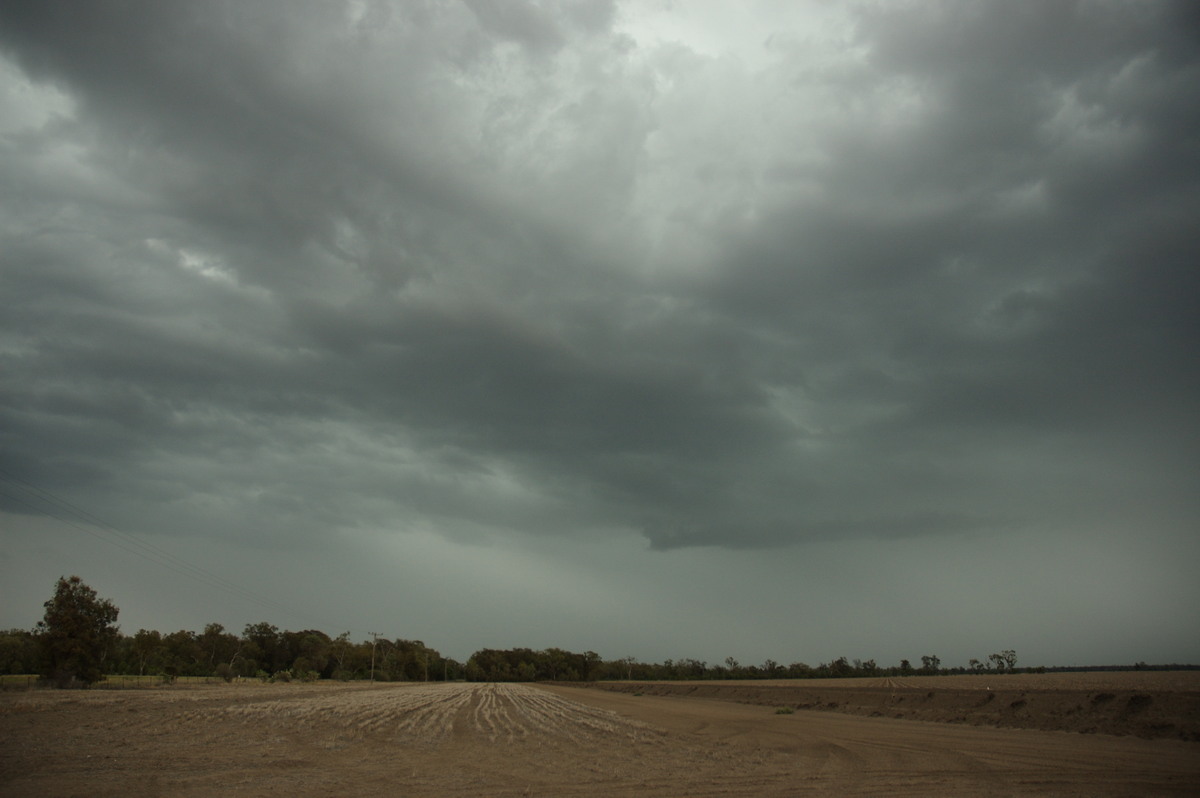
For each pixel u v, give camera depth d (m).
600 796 21.67
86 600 84.62
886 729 47.97
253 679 170.12
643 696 123.81
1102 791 23.19
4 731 34.56
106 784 21.48
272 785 21.97
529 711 64.25
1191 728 37.62
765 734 44.78
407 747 33.16
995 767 28.58
